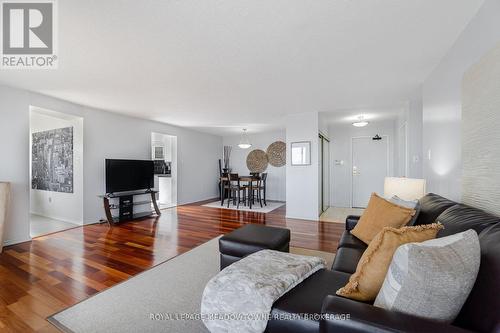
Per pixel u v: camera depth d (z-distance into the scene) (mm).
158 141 7367
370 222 2182
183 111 4875
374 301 1033
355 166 6496
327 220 4930
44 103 3730
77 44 2201
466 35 1941
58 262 2746
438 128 2590
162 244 3389
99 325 1687
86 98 3900
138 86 3328
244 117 5512
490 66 1503
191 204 6934
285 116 5406
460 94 2051
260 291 1211
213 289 1353
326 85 3346
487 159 1544
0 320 1731
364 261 1116
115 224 4500
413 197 2562
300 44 2229
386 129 6152
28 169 3479
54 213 4992
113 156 4930
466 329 812
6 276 2402
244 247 2143
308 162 5035
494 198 1472
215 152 8461
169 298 2023
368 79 3121
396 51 2359
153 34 2043
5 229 3215
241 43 2205
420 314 837
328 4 1681
